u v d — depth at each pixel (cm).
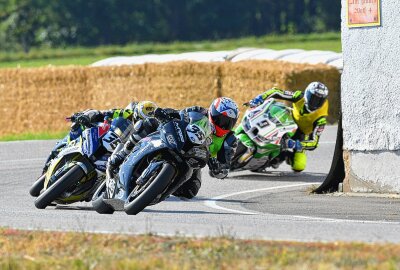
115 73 10975
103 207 4047
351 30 4791
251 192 5091
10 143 7919
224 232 3216
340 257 2681
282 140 5747
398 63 4603
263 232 3222
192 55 11381
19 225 3575
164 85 10675
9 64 18088
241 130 5766
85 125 4488
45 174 4694
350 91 4812
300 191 5069
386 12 4641
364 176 4775
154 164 3759
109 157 4088
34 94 11500
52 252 2953
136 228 3353
